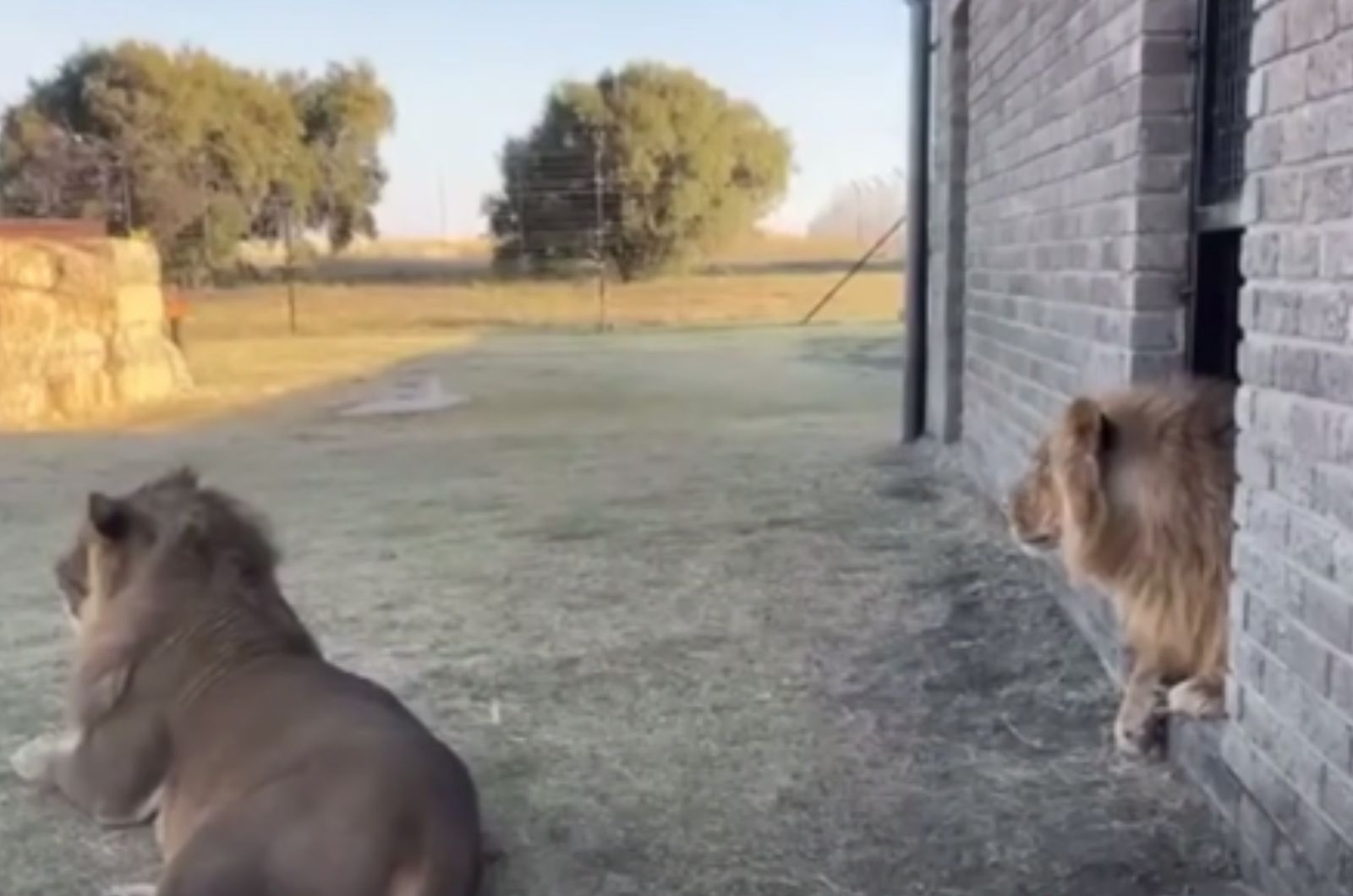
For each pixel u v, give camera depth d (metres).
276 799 2.02
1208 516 2.84
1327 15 2.25
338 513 6.61
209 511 2.60
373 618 4.56
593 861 2.70
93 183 24.00
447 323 23.23
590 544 5.71
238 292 25.05
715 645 4.16
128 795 2.42
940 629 4.28
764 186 29.55
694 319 23.84
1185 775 3.02
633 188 27.62
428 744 2.15
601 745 3.33
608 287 26.38
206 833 2.01
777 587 4.85
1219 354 3.53
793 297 25.64
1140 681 3.12
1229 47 3.35
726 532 5.88
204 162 25.97
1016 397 5.48
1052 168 4.67
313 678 2.37
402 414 11.33
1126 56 3.63
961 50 7.38
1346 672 2.23
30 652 4.23
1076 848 2.72
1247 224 2.64
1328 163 2.26
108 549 2.51
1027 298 5.22
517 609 4.64
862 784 3.07
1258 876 2.56
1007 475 5.73
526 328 22.55
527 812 2.93
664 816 2.91
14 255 11.48
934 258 8.20
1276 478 2.51
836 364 15.56
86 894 2.60
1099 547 2.94
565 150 27.64
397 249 28.69
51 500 7.25
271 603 2.57
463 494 7.15
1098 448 2.90
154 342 13.23
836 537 5.70
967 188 7.09
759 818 2.89
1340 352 2.24
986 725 3.42
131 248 12.96
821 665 3.94
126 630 2.45
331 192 28.20
